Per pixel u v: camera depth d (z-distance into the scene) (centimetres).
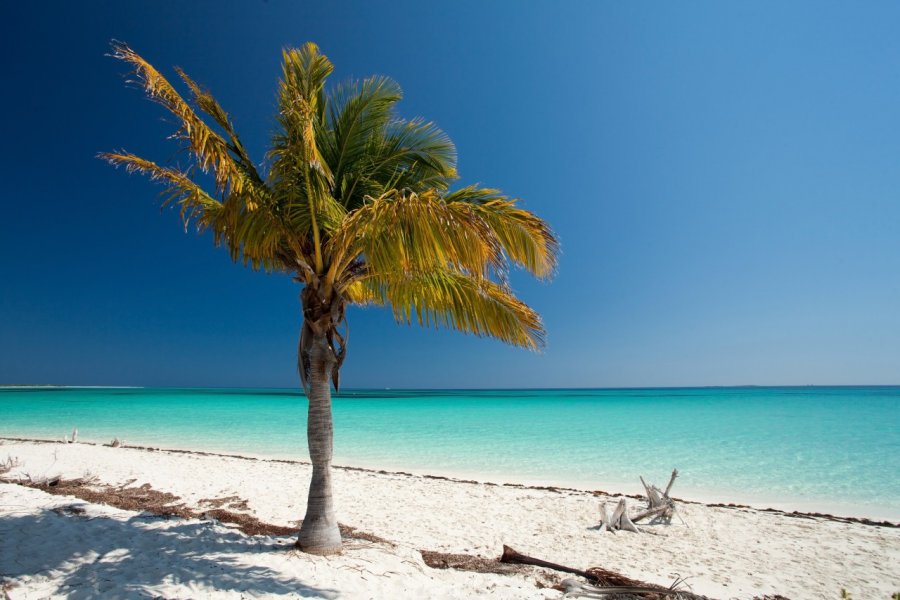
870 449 1814
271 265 621
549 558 678
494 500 1012
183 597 419
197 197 583
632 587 525
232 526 711
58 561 496
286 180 533
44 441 1794
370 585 478
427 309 662
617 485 1247
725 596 560
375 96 632
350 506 941
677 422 3017
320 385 588
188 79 484
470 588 505
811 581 611
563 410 4331
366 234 493
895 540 775
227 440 2056
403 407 4825
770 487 1231
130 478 1129
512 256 520
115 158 527
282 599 427
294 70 552
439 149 661
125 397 6544
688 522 877
